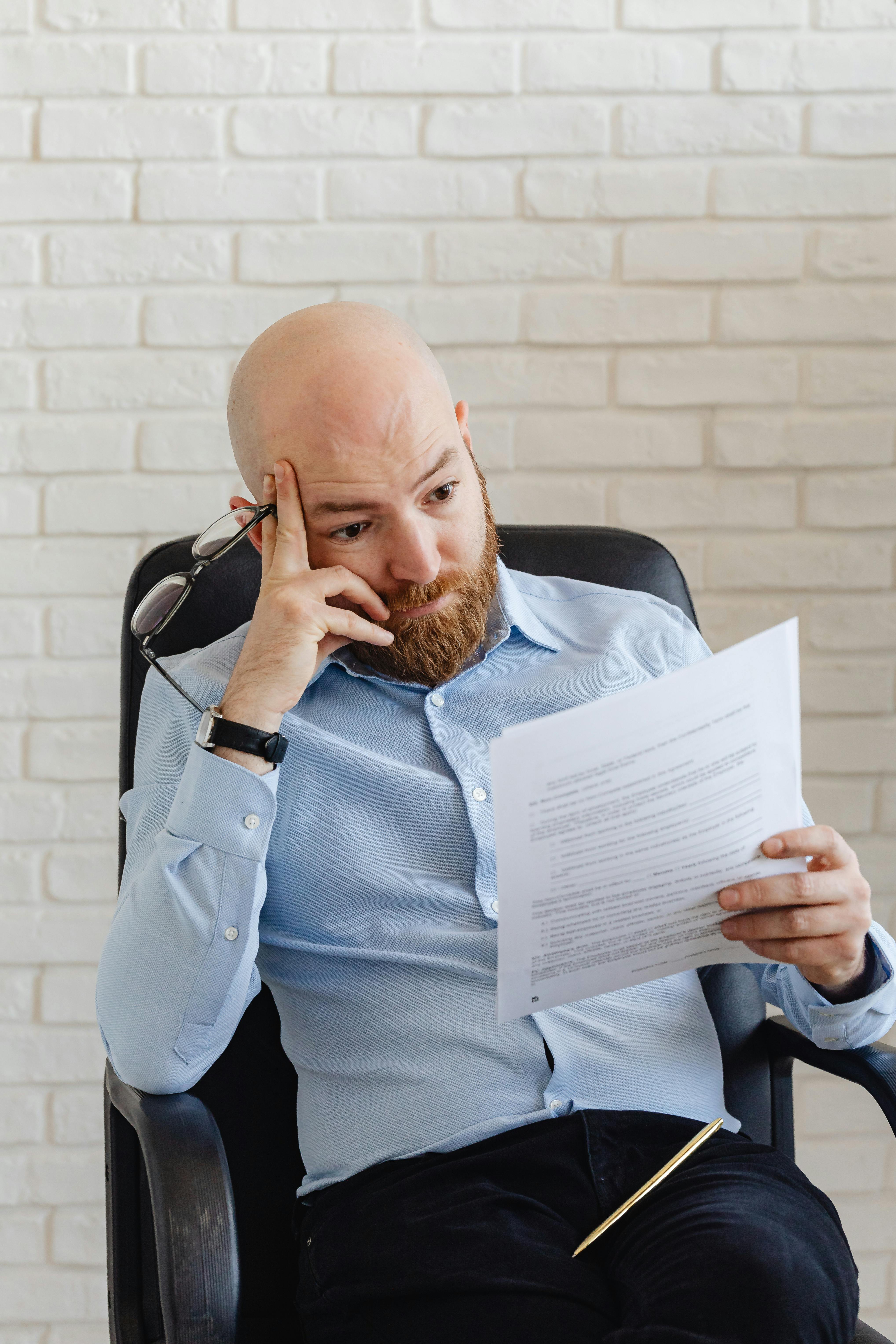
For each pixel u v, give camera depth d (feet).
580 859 2.72
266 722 3.29
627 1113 3.22
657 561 4.33
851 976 3.34
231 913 3.25
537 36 5.19
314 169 5.23
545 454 5.36
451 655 3.64
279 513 3.45
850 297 5.32
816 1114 5.62
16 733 5.37
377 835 3.56
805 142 5.25
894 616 5.44
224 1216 2.71
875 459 5.38
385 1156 3.28
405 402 3.39
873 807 5.50
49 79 5.14
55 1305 5.51
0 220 5.20
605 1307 2.81
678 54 5.20
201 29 5.15
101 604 5.36
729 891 2.92
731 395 5.34
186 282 5.26
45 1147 5.48
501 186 5.25
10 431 5.28
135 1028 3.24
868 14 5.21
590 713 2.58
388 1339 2.85
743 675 2.71
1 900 5.40
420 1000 3.41
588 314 5.31
